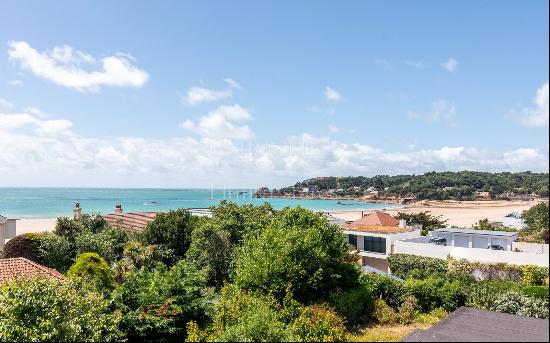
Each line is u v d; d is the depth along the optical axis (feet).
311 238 90.58
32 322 63.36
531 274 98.02
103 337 70.23
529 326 50.52
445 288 92.68
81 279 80.64
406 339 47.60
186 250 152.56
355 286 95.71
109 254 137.90
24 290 65.51
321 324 72.64
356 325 84.94
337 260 92.79
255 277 86.53
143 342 76.48
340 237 99.55
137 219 198.18
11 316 62.59
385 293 96.73
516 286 89.61
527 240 126.41
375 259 147.95
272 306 79.25
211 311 83.15
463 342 44.91
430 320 87.81
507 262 107.04
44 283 68.28
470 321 52.54
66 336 62.49
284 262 85.76
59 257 132.77
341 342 69.77
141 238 155.33
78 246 138.92
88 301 70.69
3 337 60.70
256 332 64.44
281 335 64.64
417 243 127.24
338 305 85.35
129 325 75.36
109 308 77.41
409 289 95.50
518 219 210.18
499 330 48.96
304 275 85.30
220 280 134.31
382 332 79.56
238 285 90.63
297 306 79.10
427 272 116.06
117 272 105.19
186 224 157.48
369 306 91.35
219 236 136.87
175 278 82.69
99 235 145.28
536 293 80.28
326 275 88.94
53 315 63.36
